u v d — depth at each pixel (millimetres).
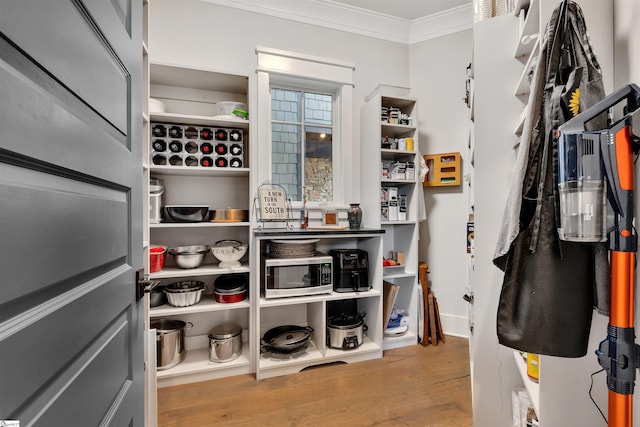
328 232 2148
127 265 753
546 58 829
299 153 2566
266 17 2445
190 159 2129
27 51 389
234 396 1805
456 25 2705
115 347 673
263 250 2338
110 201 652
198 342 2289
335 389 1873
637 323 743
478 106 1433
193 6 2268
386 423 1567
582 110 733
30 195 395
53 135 443
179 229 2271
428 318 2562
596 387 860
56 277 451
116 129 696
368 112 2578
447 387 1893
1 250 344
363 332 2412
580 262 746
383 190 2598
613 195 612
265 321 2455
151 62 1871
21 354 375
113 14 672
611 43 839
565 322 747
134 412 781
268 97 2369
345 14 2637
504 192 1387
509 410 1371
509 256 840
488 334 1404
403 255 2680
